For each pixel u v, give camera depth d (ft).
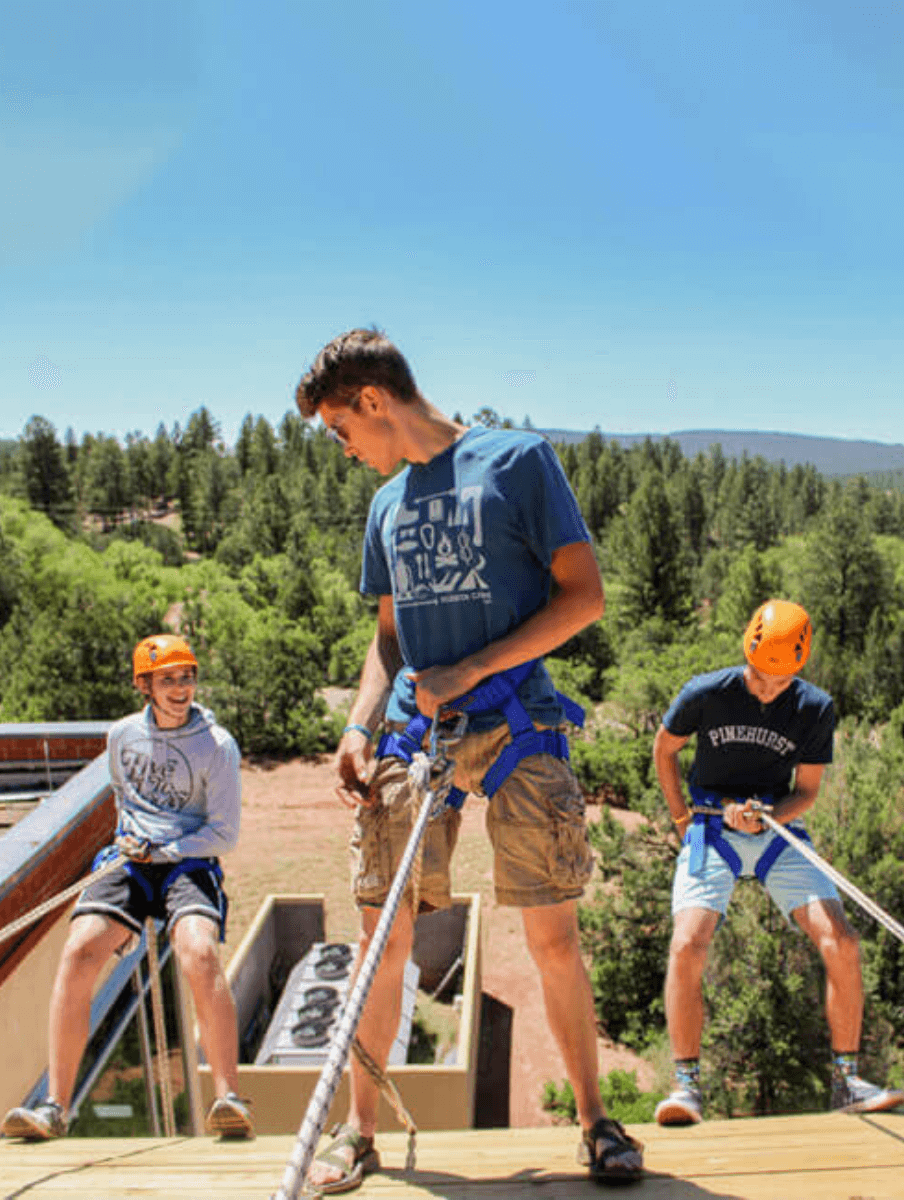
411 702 7.68
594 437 637.71
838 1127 8.52
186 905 11.59
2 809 22.04
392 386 7.03
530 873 7.18
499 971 73.05
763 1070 49.90
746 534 455.22
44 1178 7.55
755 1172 7.29
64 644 124.57
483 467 7.13
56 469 451.53
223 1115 8.82
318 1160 7.32
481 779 7.37
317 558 252.21
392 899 5.77
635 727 106.01
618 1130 7.32
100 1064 18.51
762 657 11.15
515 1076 61.05
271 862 97.71
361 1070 7.57
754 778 11.78
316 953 59.21
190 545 483.10
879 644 141.79
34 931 16.17
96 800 18.74
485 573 7.18
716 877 11.18
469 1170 7.55
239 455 582.76
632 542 196.13
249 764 133.08
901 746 62.39
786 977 50.72
